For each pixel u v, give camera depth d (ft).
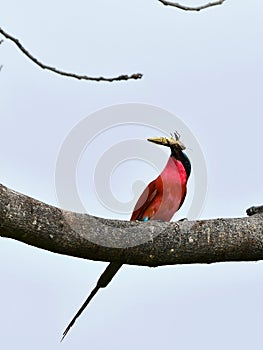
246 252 21.68
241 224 21.80
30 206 19.93
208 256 21.56
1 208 19.40
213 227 21.58
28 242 20.24
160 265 21.62
